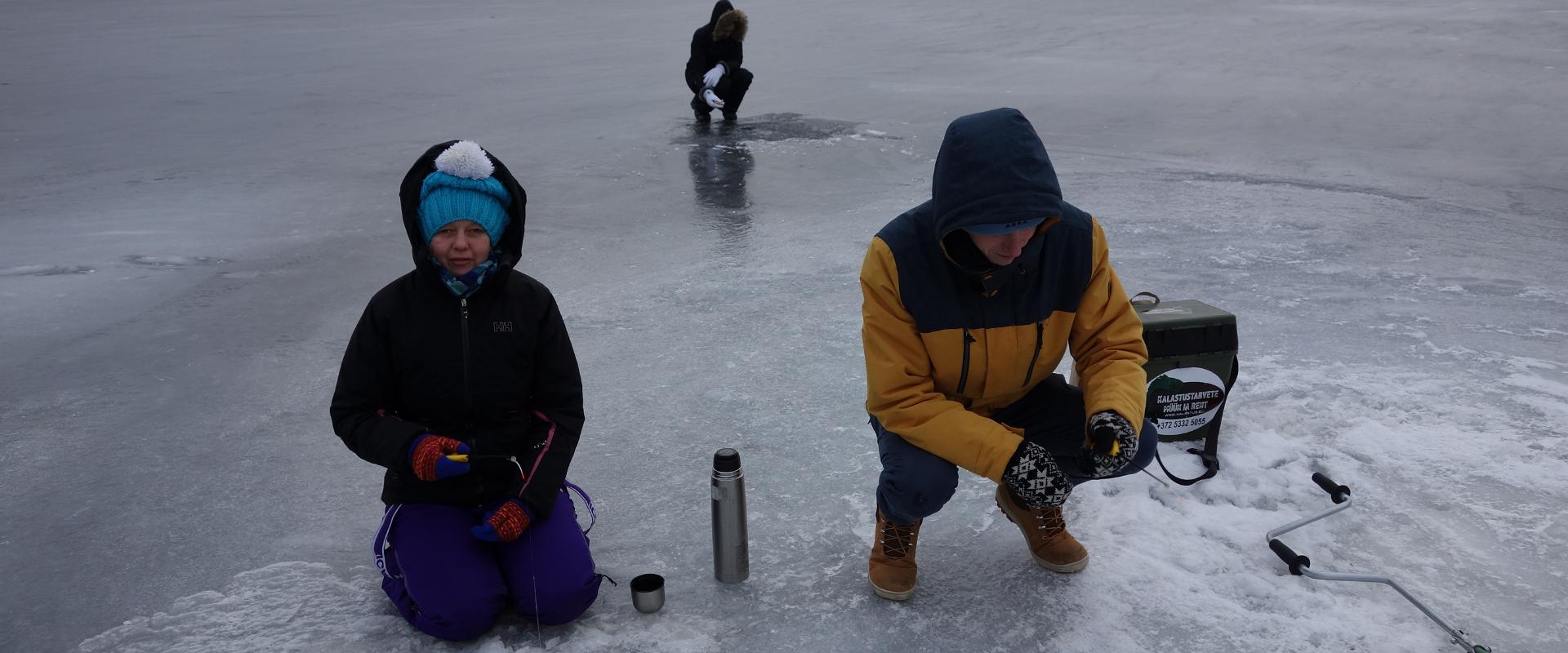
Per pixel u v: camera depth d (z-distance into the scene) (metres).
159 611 3.03
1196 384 3.64
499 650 2.80
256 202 8.41
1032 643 2.79
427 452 2.70
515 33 22.06
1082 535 3.29
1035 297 2.78
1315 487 3.50
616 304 5.70
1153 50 16.61
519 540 2.92
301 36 22.41
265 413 4.42
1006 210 2.47
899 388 2.80
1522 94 11.91
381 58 18.41
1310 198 7.68
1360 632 2.77
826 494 3.61
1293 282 5.71
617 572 3.18
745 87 11.58
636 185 8.73
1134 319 2.88
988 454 2.66
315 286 6.19
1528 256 6.17
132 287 6.19
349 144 10.88
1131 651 2.74
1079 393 3.02
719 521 3.03
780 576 3.13
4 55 19.89
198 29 24.03
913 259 2.73
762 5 26.94
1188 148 9.66
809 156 9.67
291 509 3.62
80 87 15.55
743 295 5.80
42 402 4.56
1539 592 2.93
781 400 4.39
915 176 8.78
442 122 12.12
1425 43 16.05
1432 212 7.23
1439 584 2.98
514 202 2.84
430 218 2.74
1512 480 3.50
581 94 13.95
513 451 2.98
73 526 3.52
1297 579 3.01
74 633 2.94
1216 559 3.12
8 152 10.81
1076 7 23.62
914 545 3.02
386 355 2.88
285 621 2.95
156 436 4.21
